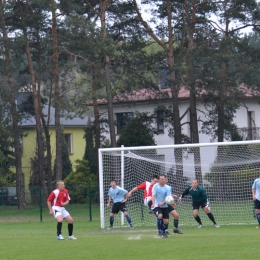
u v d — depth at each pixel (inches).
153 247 673.0
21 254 642.2
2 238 892.0
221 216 1294.3
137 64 2075.5
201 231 992.2
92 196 1624.0
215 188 1349.7
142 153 1454.2
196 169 1413.6
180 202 1391.5
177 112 2033.7
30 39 1972.2
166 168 1403.8
